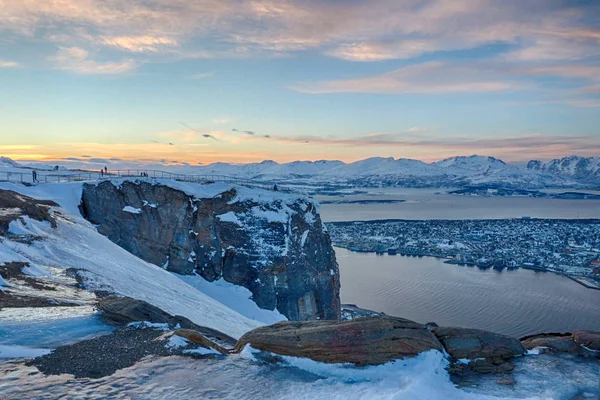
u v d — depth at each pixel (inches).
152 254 2244.1
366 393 447.8
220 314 1279.5
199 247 2364.7
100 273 1085.8
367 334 550.0
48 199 2017.7
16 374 453.1
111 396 416.8
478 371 526.6
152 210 2290.8
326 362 515.5
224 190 2509.8
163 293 1188.5
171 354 532.1
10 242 1066.1
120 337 580.4
